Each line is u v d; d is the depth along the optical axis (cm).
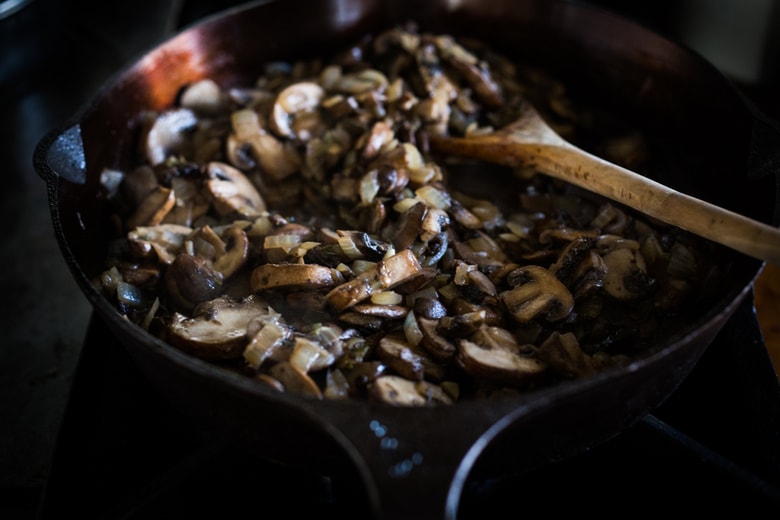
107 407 42
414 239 40
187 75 51
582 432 34
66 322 54
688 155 48
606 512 38
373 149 45
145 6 81
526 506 38
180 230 43
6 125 67
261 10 52
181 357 32
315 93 49
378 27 55
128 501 36
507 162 47
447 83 50
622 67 50
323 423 29
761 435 39
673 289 39
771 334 47
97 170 45
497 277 40
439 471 28
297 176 48
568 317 38
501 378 35
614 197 42
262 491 39
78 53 75
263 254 41
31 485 45
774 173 38
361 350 36
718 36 60
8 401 49
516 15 53
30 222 61
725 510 37
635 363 31
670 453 37
